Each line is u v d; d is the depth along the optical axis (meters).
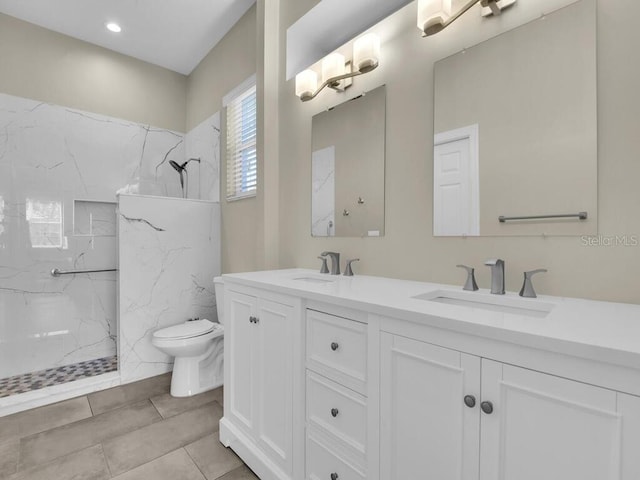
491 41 1.24
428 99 1.44
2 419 1.92
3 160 2.48
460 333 0.79
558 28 1.08
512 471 0.71
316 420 1.20
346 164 1.81
